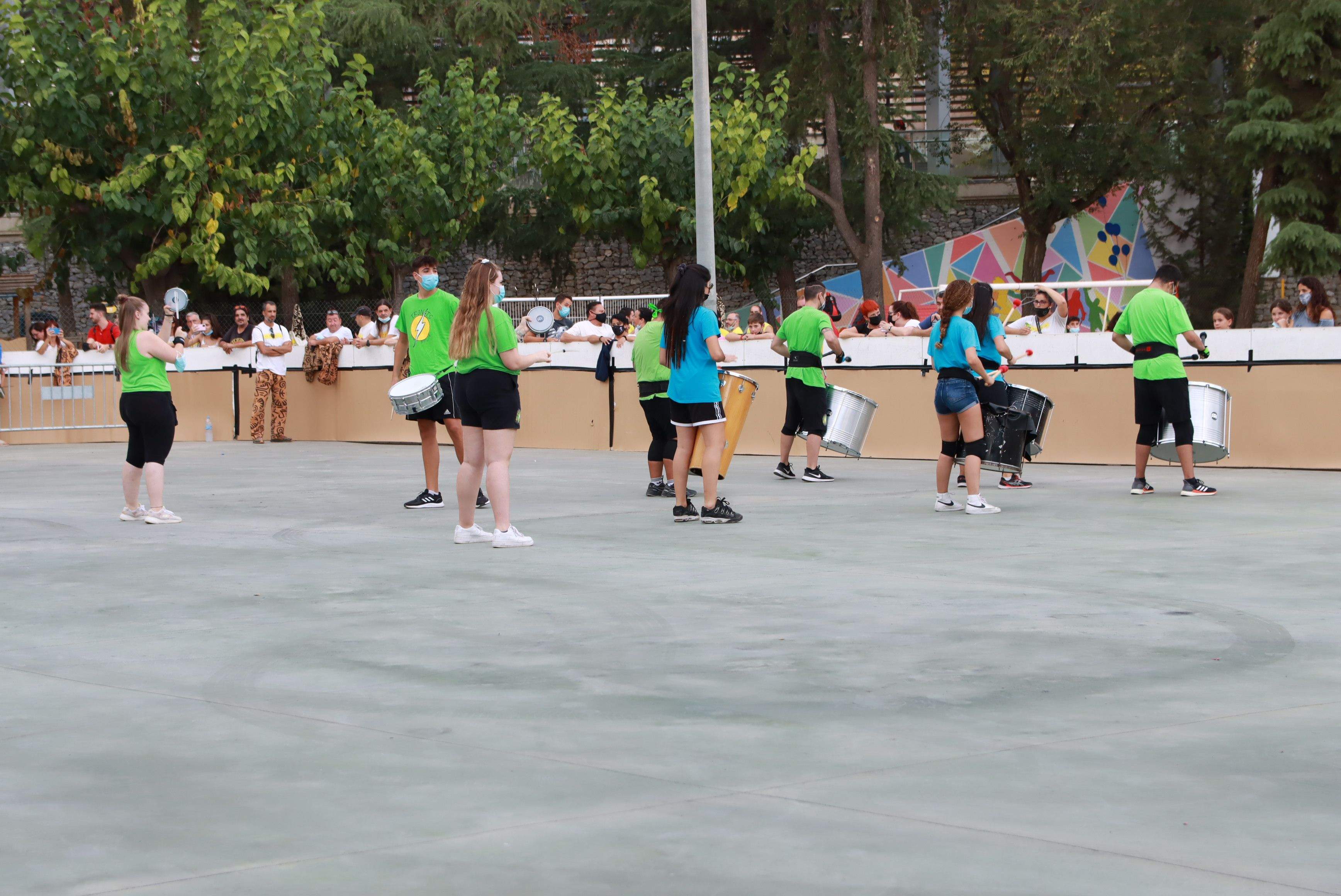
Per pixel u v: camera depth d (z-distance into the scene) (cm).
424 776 380
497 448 861
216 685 495
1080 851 315
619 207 2498
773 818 340
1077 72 2869
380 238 2569
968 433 1014
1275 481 1252
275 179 2223
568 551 838
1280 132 2380
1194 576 720
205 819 345
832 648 545
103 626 609
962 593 672
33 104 2106
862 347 1609
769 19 3128
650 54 3328
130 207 2131
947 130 3297
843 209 3028
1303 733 414
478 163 2497
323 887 297
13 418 2130
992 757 392
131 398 1006
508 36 3206
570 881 300
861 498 1151
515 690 482
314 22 2333
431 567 776
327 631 591
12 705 468
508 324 851
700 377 973
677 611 631
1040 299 1542
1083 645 549
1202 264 3108
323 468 1534
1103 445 1468
